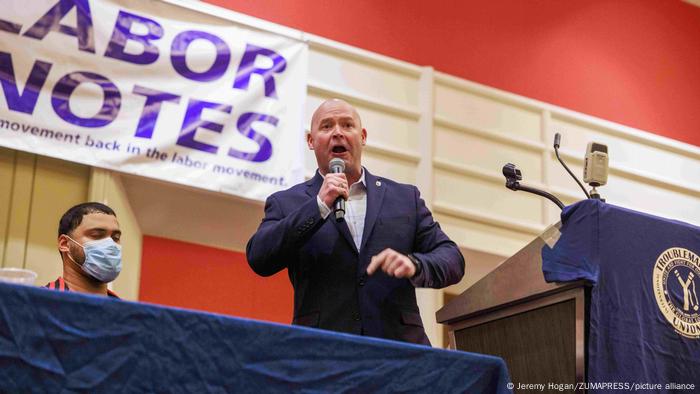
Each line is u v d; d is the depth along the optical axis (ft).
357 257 7.56
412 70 17.95
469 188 17.92
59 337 5.26
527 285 7.30
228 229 16.28
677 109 21.03
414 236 8.00
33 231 13.53
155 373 5.39
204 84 15.03
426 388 6.00
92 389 5.24
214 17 15.55
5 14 13.84
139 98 14.49
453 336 8.16
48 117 13.78
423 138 17.62
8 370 5.12
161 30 14.98
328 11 17.48
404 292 7.61
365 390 5.83
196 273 21.86
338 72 17.07
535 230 18.34
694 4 22.21
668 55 21.38
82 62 14.21
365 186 8.13
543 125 19.10
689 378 6.99
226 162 14.82
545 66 19.76
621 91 20.48
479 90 18.54
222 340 5.58
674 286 7.18
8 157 13.66
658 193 19.81
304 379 5.70
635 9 21.35
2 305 5.19
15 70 13.73
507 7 19.77
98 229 10.16
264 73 15.57
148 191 14.74
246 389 5.56
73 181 13.99
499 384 6.19
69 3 14.32
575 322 6.91
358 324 7.35
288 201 8.04
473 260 18.15
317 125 8.32
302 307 7.51
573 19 20.47
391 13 18.31
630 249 7.08
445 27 18.89
